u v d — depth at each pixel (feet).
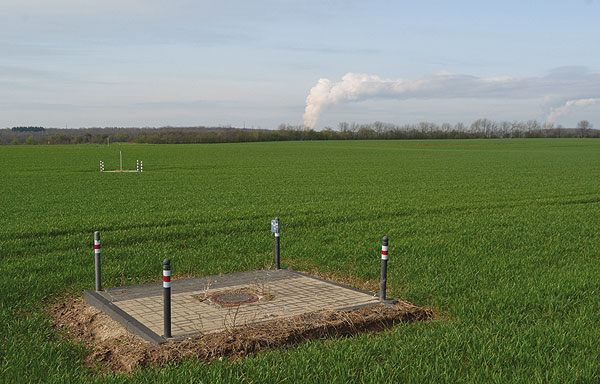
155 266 39.91
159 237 52.95
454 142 458.91
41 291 33.06
